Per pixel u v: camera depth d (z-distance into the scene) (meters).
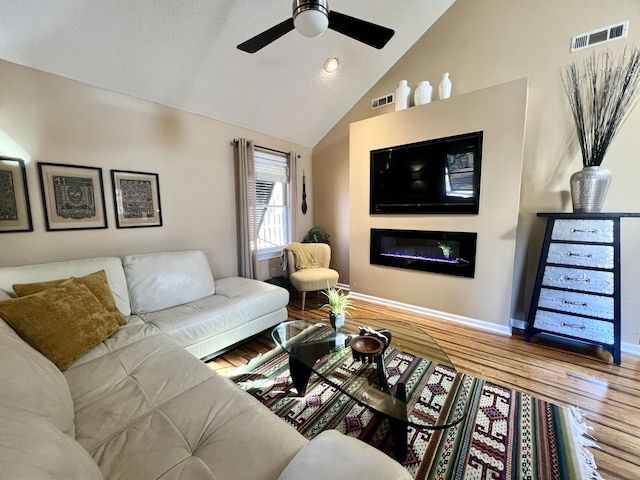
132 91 2.37
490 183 2.53
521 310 2.69
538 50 2.41
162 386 1.24
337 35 2.66
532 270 2.59
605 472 1.22
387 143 3.12
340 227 4.20
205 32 2.18
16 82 1.85
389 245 3.29
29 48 1.81
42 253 2.02
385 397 1.33
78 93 2.11
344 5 2.46
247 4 2.09
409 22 2.85
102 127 2.25
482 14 2.65
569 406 1.61
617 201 2.20
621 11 2.07
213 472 0.82
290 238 4.05
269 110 3.28
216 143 3.09
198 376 1.33
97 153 2.24
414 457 1.31
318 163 4.33
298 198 4.16
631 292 2.19
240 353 2.29
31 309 1.36
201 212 3.00
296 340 1.81
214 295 2.50
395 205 3.15
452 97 2.64
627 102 2.10
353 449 0.73
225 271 3.30
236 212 3.36
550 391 1.74
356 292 3.62
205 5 1.99
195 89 2.61
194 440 0.96
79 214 2.17
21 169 1.90
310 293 3.93
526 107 2.41
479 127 2.52
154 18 1.95
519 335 2.55
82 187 2.18
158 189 2.63
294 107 3.40
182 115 2.77
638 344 2.19
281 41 2.51
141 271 2.19
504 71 2.58
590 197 2.11
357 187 3.45
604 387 1.78
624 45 2.08
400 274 3.22
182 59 2.30
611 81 2.12
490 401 1.66
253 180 3.35
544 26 2.37
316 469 0.66
